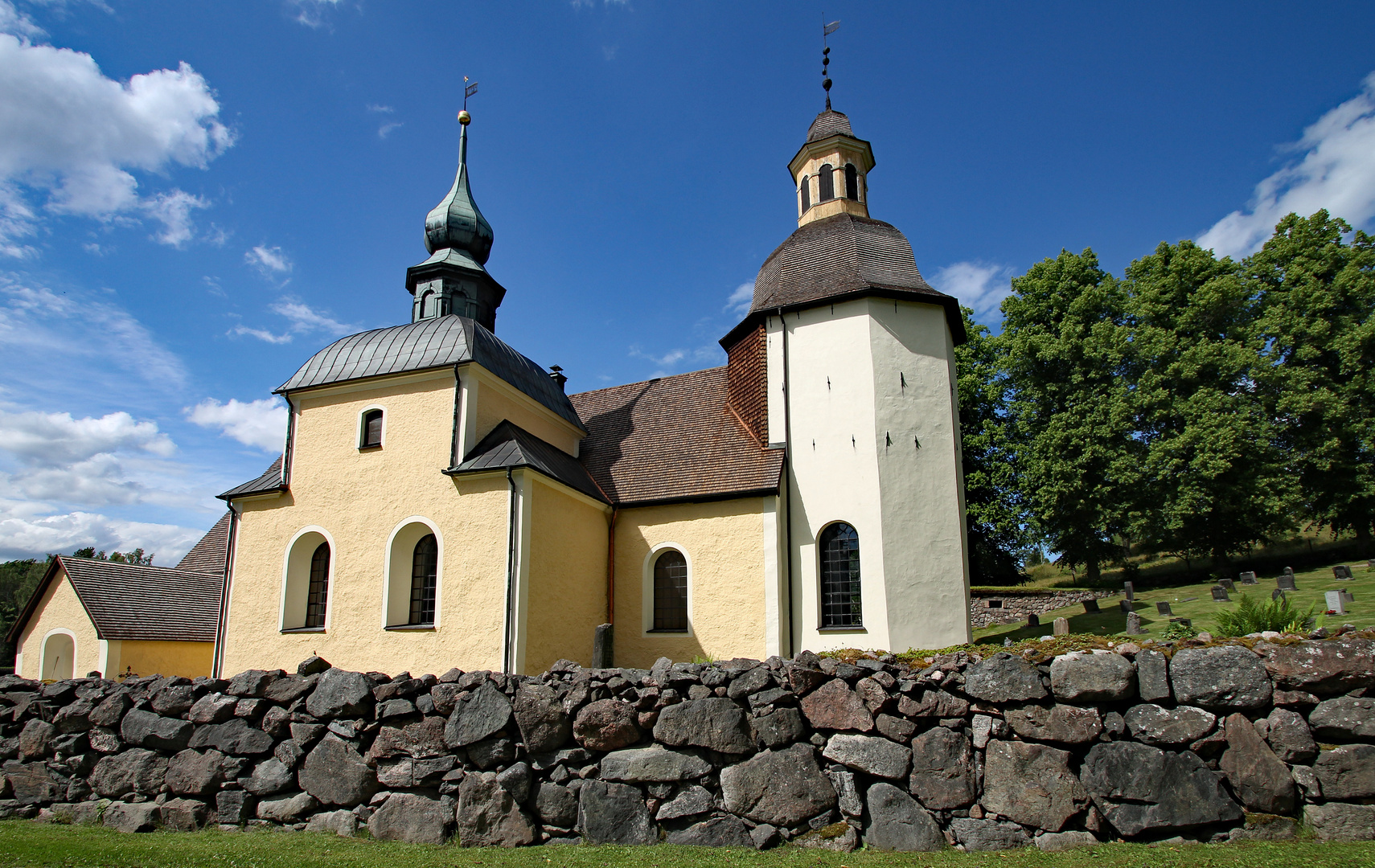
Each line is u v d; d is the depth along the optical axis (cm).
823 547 1680
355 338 1788
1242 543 3016
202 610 2231
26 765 929
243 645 1614
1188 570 3123
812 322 1806
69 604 2011
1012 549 3353
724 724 712
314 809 795
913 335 1745
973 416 3456
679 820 699
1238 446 2800
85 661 1955
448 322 1733
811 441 1733
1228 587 2334
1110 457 2948
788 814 679
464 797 738
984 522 3203
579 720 741
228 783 831
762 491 1644
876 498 1634
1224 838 602
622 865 630
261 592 1631
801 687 714
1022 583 3444
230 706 856
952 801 653
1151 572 3416
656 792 712
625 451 1975
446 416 1566
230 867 660
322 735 815
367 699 802
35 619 2044
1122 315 3316
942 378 1728
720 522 1688
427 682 800
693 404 2061
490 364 1672
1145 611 2314
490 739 750
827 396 1742
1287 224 3278
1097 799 629
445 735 764
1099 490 2931
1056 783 637
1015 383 3312
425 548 1580
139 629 2020
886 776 671
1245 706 618
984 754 661
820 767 691
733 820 686
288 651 1569
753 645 1586
